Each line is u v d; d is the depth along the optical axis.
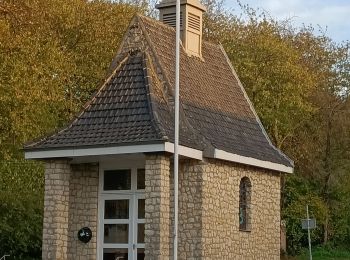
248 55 37.84
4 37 25.92
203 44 25.41
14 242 31.38
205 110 22.55
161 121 20.02
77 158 20.78
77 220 21.72
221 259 21.12
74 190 21.84
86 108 21.39
